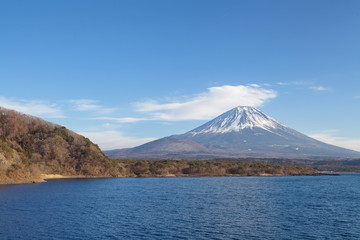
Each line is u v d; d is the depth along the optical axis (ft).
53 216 192.24
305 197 307.58
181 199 285.43
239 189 390.42
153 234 153.99
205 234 155.33
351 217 200.23
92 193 323.16
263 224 178.19
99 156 630.74
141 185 437.58
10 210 209.56
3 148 441.27
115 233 154.61
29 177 446.19
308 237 151.53
